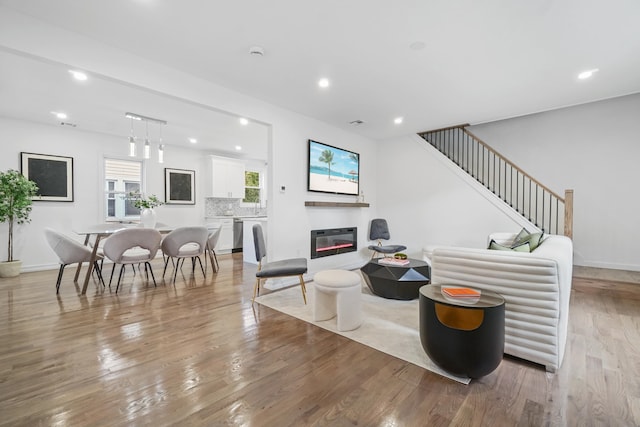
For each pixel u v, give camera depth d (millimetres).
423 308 1871
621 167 4582
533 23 2209
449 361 1729
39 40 2150
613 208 4645
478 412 1471
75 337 2311
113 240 3486
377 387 1688
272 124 3938
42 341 2238
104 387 1676
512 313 1922
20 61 2701
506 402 1545
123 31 2303
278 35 2367
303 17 2145
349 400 1575
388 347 2176
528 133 5355
